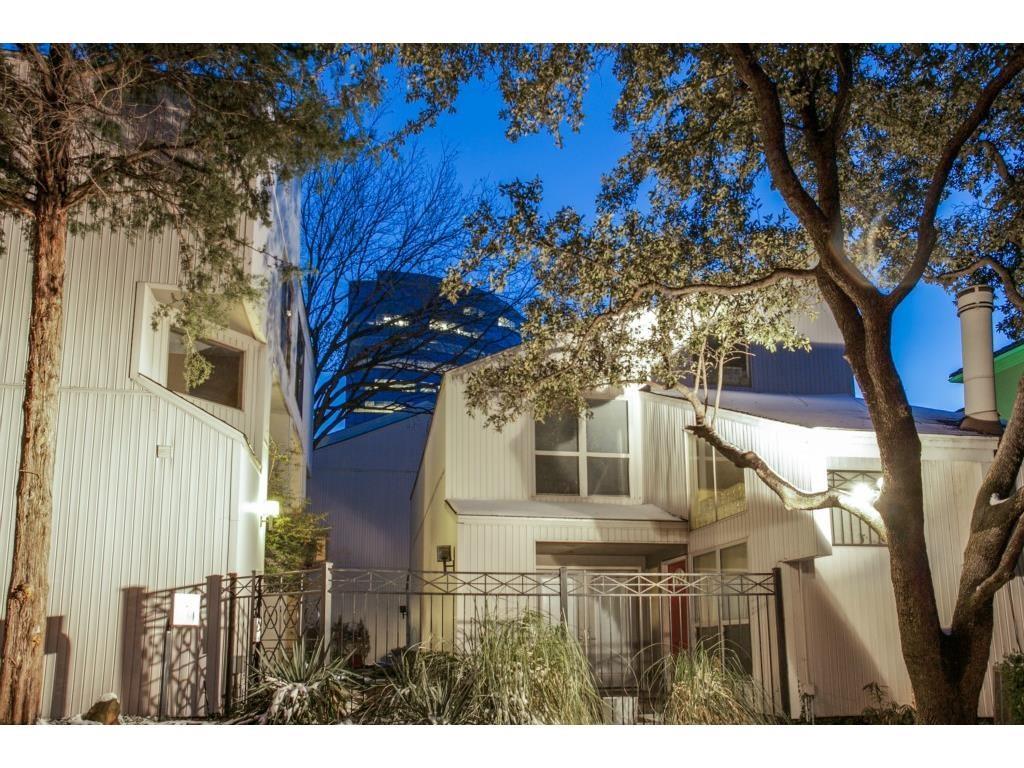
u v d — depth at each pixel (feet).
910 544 27.32
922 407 53.01
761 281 32.83
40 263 32.19
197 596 35.58
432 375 114.62
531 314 37.76
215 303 38.42
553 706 27.32
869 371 28.55
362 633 53.21
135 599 37.86
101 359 39.63
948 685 26.50
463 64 35.06
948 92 36.37
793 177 29.84
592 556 53.98
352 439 82.33
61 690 36.35
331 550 78.54
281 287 55.52
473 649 29.17
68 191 33.86
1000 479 27.27
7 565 37.09
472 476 51.13
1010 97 36.11
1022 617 38.91
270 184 39.32
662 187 39.68
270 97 35.96
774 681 39.09
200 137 35.70
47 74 32.63
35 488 30.40
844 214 40.52
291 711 27.32
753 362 56.03
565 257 36.63
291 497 60.44
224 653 37.93
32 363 31.32
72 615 37.17
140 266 40.78
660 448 52.80
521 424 52.49
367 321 114.83
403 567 79.66
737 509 44.55
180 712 36.99
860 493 39.24
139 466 39.09
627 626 51.55
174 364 44.29
